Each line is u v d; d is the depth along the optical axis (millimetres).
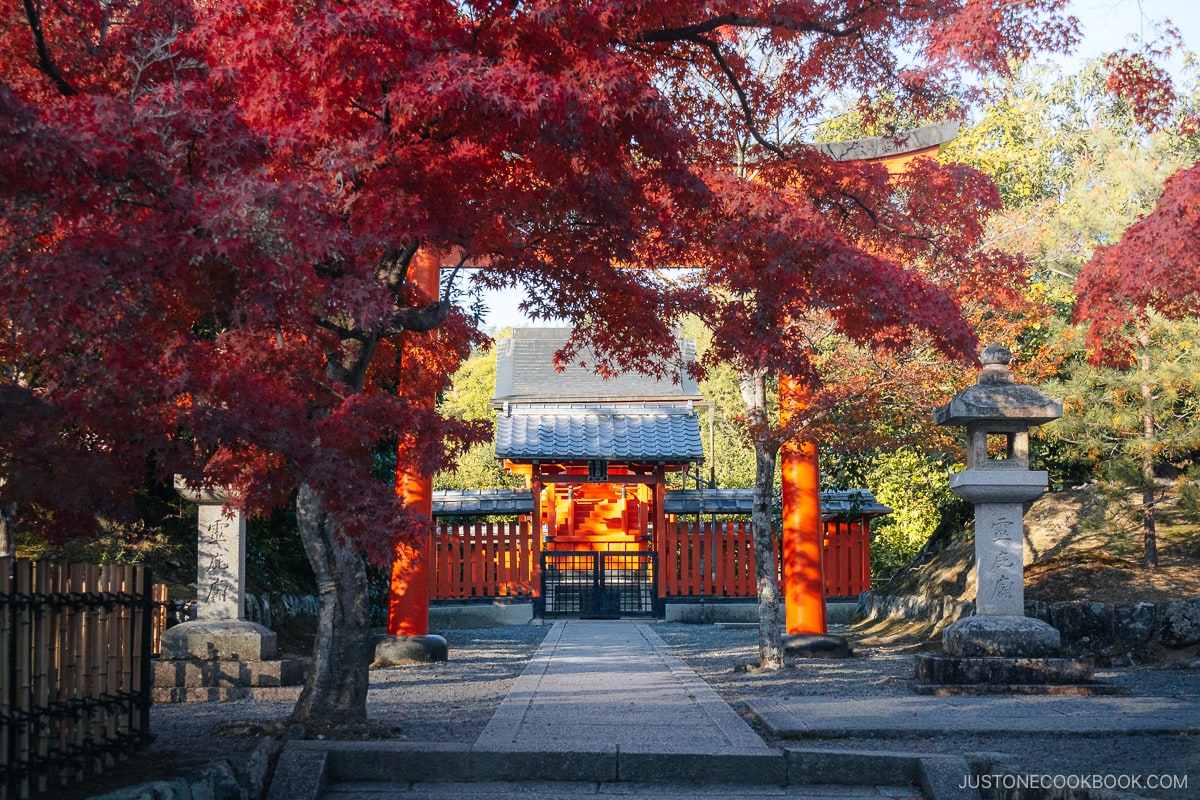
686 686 11062
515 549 24031
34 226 5578
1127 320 11172
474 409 47812
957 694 10625
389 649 14719
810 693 10961
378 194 7277
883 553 24922
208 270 5887
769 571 13383
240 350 7480
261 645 11398
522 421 25484
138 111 5676
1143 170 13609
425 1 6910
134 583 7105
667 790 7078
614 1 7512
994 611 11477
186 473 6109
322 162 6656
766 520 13469
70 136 5070
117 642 6859
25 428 5766
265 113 6922
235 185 5383
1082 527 16469
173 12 7352
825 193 11805
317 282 6035
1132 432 14562
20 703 5523
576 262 9328
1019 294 13930
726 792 7031
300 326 6922
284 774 6953
